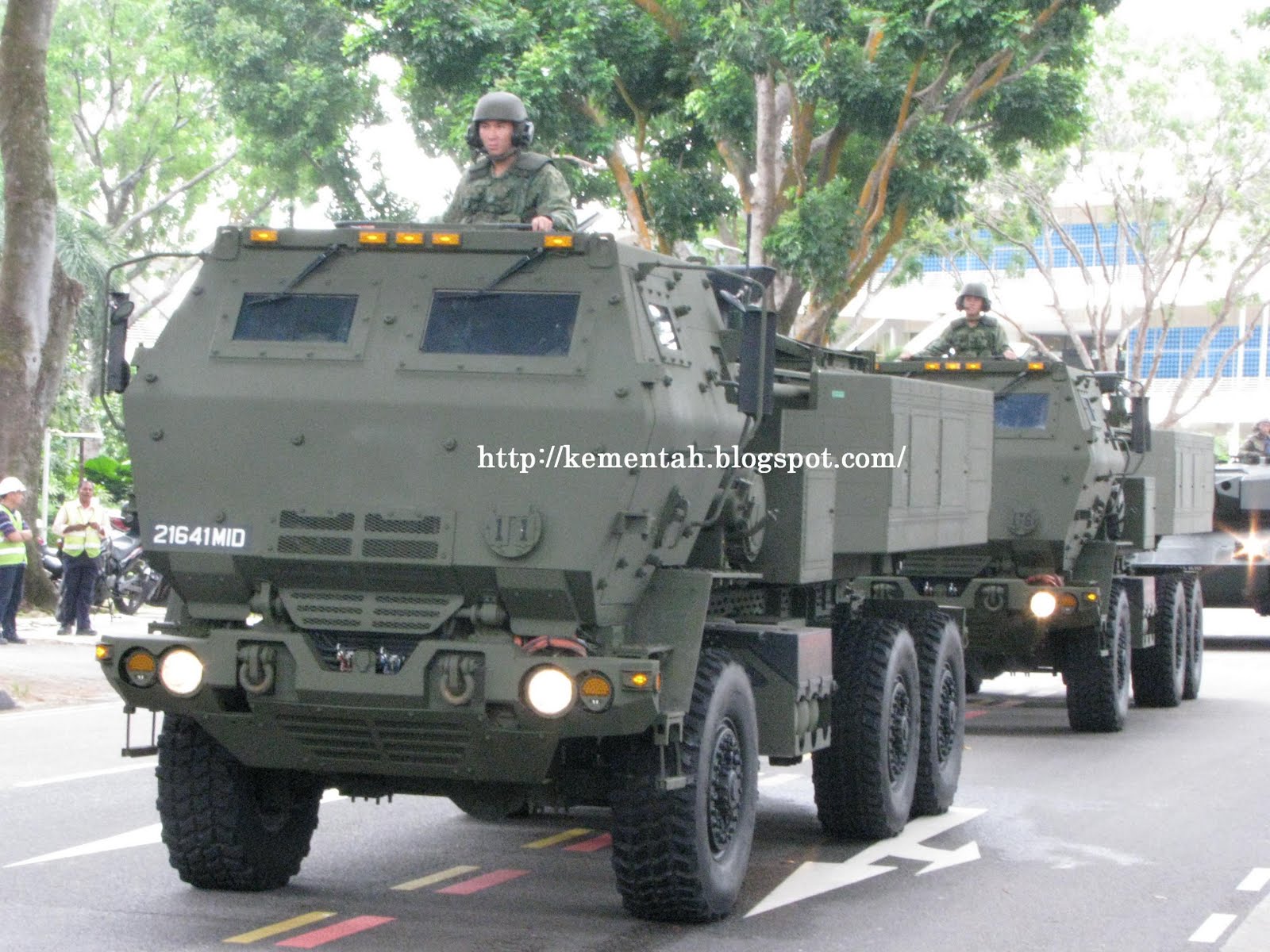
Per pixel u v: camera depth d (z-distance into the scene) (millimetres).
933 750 12961
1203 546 29766
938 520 13477
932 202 31109
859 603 13133
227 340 9203
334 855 11352
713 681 9281
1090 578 18672
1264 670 26828
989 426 15250
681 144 34562
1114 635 18406
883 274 60188
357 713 8742
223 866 9805
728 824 9539
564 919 9508
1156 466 21906
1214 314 56156
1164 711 21094
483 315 9023
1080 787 14609
